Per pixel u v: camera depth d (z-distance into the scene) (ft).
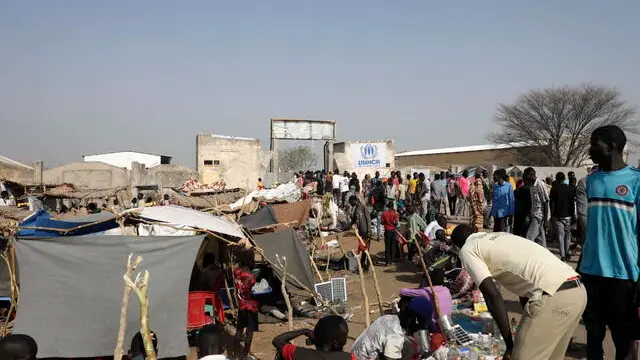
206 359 12.39
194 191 78.07
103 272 21.58
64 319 21.18
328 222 61.87
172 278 21.97
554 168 118.21
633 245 13.43
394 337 15.24
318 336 12.46
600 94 150.30
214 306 25.02
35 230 26.66
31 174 109.29
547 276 12.11
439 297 20.35
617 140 13.82
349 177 83.76
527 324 12.21
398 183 69.10
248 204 47.62
